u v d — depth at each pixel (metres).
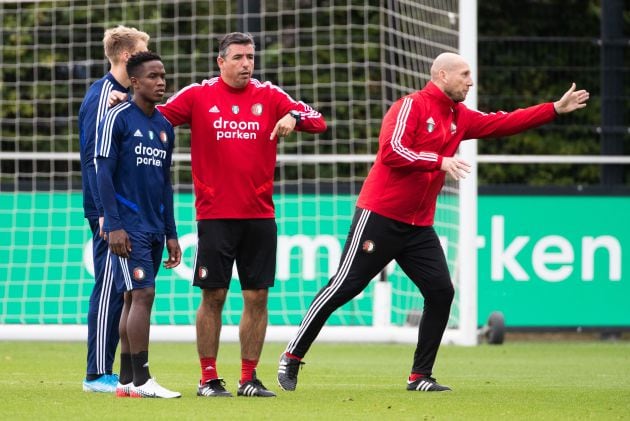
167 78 58.50
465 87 28.67
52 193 49.78
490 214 51.22
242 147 27.36
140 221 26.36
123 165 26.28
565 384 32.19
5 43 58.44
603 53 55.03
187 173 58.22
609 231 52.00
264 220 27.69
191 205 49.59
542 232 51.53
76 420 22.30
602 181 53.62
